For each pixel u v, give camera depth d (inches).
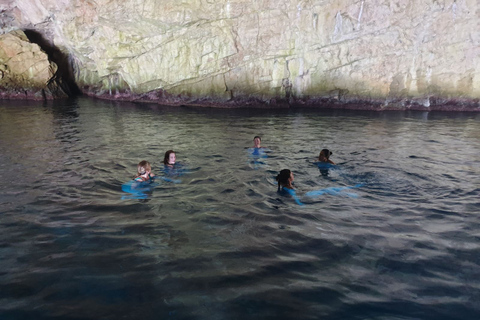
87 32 716.7
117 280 120.7
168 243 149.2
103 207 189.6
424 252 142.3
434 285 119.1
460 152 329.1
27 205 190.9
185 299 110.6
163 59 698.2
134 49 705.6
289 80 693.3
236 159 296.4
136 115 576.4
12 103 721.6
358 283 120.3
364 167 274.5
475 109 647.1
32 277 122.0
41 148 331.6
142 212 183.6
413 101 669.3
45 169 261.1
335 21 630.5
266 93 696.4
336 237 155.9
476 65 625.0
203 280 121.3
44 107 669.9
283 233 159.9
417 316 103.4
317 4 624.1
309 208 190.5
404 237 155.9
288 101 710.5
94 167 268.5
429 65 639.8
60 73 884.6
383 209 189.5
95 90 915.4
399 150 335.3
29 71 801.6
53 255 137.9
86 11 672.4
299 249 144.9
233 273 126.0
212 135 406.6
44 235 155.3
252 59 671.8
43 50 812.0
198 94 716.0
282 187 223.3
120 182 233.6
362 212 185.2
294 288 117.0
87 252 140.5
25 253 139.1
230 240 152.6
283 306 107.7
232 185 229.3
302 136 403.9
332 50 655.8
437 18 606.2
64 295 112.1
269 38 654.5
